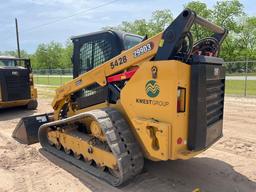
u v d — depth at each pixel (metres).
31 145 6.18
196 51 4.11
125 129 3.99
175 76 3.37
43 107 12.04
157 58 3.64
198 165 4.79
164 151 3.49
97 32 4.71
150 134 3.69
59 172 4.64
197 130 3.54
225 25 46.84
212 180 4.24
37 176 4.52
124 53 4.09
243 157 5.15
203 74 3.52
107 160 4.14
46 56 96.00
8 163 5.11
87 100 4.91
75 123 5.07
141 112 3.83
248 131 6.95
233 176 4.36
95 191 3.96
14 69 10.25
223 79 4.25
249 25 49.09
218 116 4.23
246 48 49.72
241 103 11.69
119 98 4.30
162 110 3.54
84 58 5.02
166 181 4.21
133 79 3.88
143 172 4.51
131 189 3.98
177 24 3.44
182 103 3.52
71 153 5.22
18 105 10.83
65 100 5.52
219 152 5.42
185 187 4.03
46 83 30.77
